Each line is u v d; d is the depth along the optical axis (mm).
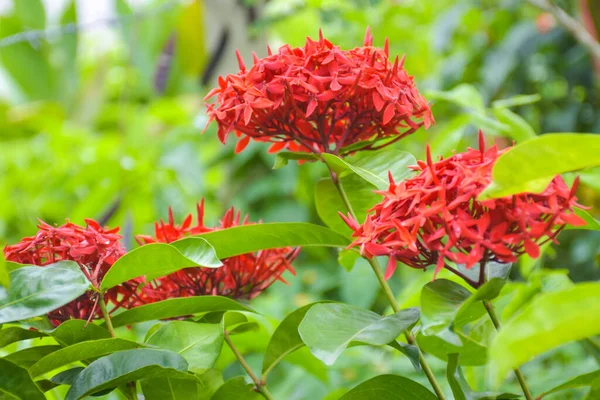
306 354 840
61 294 621
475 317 662
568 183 833
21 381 610
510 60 1502
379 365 1130
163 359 626
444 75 1631
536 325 523
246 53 1501
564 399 886
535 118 1622
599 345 711
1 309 615
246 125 689
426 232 603
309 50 688
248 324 759
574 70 1542
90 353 639
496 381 521
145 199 1518
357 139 722
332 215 769
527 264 844
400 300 908
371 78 677
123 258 641
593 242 1312
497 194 565
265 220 1592
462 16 1662
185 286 729
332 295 1531
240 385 700
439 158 661
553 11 1186
